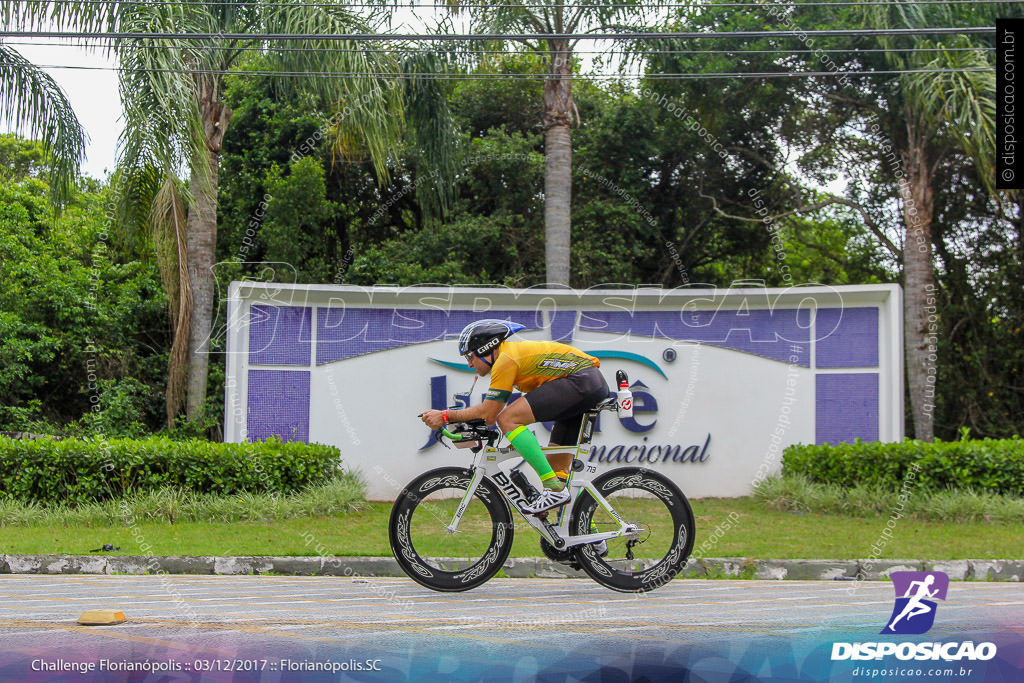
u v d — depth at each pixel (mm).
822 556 8781
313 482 12344
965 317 19875
